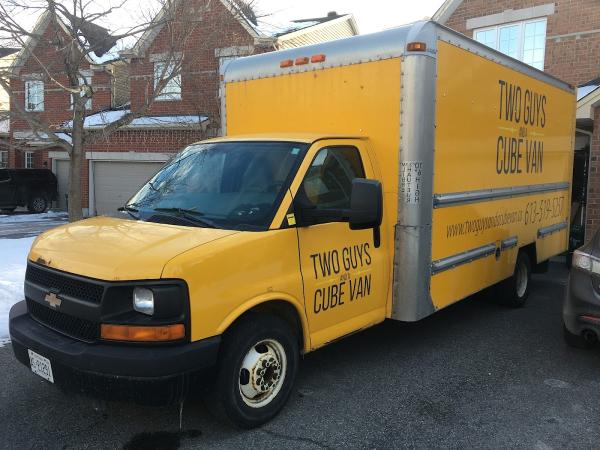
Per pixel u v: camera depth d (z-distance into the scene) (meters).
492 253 5.85
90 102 20.16
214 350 3.26
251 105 5.43
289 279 3.73
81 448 3.44
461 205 5.13
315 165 4.08
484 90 5.40
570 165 8.12
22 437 3.57
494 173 5.75
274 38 15.19
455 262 5.06
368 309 4.44
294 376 3.92
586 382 4.59
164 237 3.47
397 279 4.57
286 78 5.13
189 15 9.92
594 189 10.80
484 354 5.25
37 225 16.89
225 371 3.43
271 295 3.60
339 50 4.75
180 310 3.13
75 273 3.29
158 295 3.09
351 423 3.80
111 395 3.12
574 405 4.14
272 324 3.68
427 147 4.48
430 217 4.61
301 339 3.99
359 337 5.73
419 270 4.54
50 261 3.49
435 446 3.51
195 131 17.36
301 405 4.07
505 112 5.88
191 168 4.45
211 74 14.83
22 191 21.05
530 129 6.55
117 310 3.14
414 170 4.42
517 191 6.31
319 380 4.55
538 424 3.83
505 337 5.78
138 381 3.05
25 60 10.58
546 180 7.23
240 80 5.50
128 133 18.66
